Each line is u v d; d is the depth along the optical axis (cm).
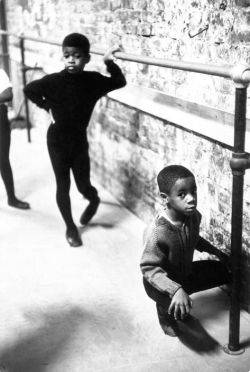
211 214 274
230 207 255
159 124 315
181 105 283
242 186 200
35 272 295
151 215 345
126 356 222
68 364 218
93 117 423
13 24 636
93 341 233
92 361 220
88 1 393
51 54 506
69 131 310
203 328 241
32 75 558
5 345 231
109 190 412
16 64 648
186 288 232
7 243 333
